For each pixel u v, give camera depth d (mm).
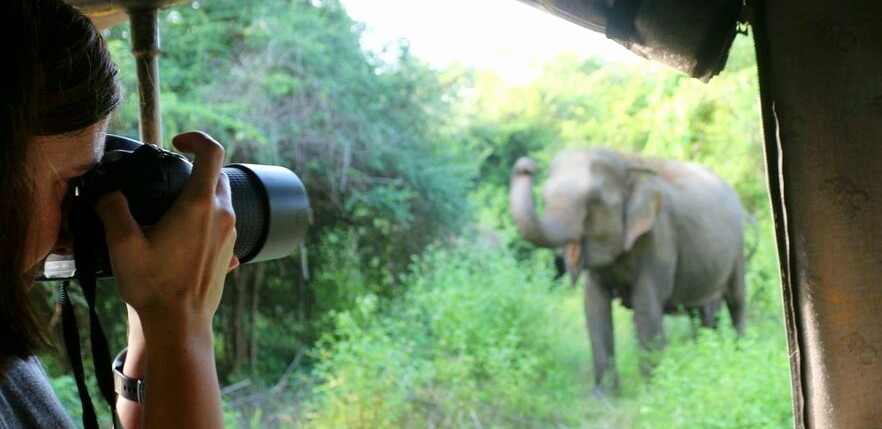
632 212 6895
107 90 867
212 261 942
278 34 6980
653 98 8375
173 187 960
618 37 1215
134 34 1622
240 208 1110
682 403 4492
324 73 7105
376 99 7551
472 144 12430
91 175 943
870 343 1057
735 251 7754
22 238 811
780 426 4062
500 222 11438
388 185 7488
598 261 6809
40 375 912
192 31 6906
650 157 7656
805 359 1093
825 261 1067
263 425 5539
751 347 5016
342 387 5152
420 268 7766
